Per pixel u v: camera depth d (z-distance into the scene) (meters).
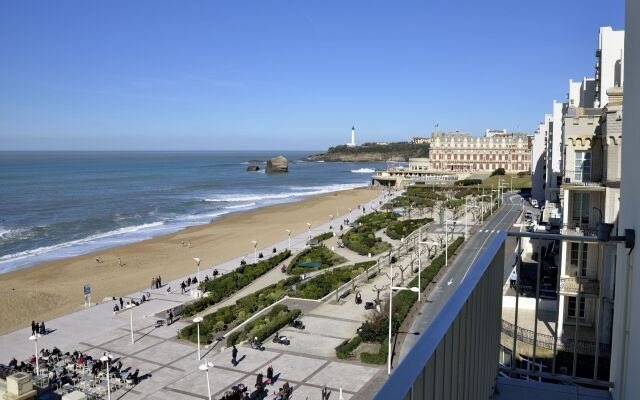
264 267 70.12
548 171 89.75
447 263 66.19
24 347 45.38
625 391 8.91
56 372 39.28
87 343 45.84
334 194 174.50
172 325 50.06
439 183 174.50
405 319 46.62
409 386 4.47
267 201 159.25
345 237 89.44
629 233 8.64
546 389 10.53
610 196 30.59
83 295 62.72
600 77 47.19
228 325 49.28
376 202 147.00
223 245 91.00
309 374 37.75
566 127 34.41
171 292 62.03
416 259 70.88
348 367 38.66
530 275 48.59
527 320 35.53
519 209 116.00
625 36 10.09
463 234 87.00
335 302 53.94
